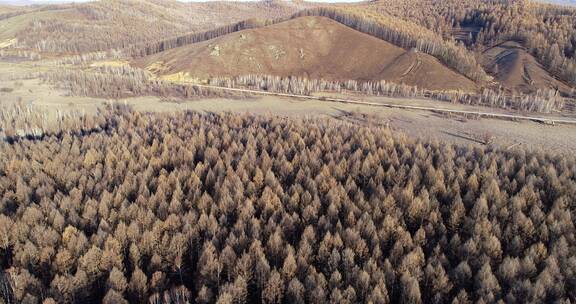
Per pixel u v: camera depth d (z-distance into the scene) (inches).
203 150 3211.1
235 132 3607.3
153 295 1676.9
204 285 1713.8
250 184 2519.7
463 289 1647.4
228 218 2287.2
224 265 1868.8
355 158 2915.8
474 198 2372.0
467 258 1872.5
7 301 1726.1
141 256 1985.7
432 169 2620.6
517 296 1651.1
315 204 2295.8
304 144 3248.0
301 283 1731.1
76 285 1755.7
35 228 2036.2
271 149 3284.9
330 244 1972.2
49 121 4087.1
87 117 4131.4
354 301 1657.2
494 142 3887.8
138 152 3080.7
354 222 2153.1
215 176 2701.8
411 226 2237.9
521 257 1953.7
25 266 1878.7
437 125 4463.6
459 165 2893.7
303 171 2704.2
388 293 1787.6
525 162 2903.5
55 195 2385.6
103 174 2743.6
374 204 2310.5
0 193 2527.1
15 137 3708.2
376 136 3496.6
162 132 3550.7
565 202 2289.6
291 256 1813.5
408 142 3348.9
